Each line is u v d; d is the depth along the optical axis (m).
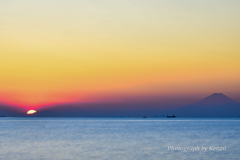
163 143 54.25
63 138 64.88
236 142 56.69
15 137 68.00
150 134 78.06
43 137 67.88
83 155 38.81
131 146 49.22
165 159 35.94
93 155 38.84
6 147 47.53
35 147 47.62
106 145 50.59
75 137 67.75
